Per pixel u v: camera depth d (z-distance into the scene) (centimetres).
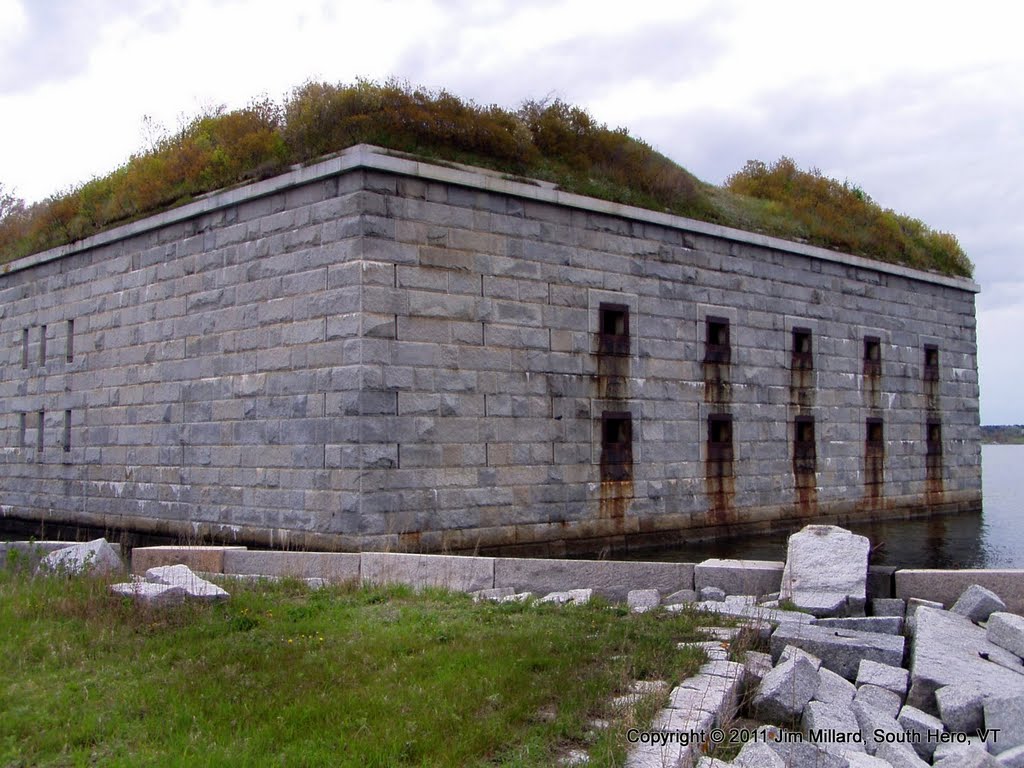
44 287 2092
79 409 1952
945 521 2344
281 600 995
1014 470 8112
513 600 976
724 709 668
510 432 1548
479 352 1519
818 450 2123
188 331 1697
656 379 1784
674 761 559
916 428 2417
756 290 2009
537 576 1052
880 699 734
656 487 1767
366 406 1380
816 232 2202
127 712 654
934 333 2503
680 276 1848
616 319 1742
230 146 1714
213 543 1600
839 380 2195
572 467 1633
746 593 1002
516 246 1583
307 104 1575
